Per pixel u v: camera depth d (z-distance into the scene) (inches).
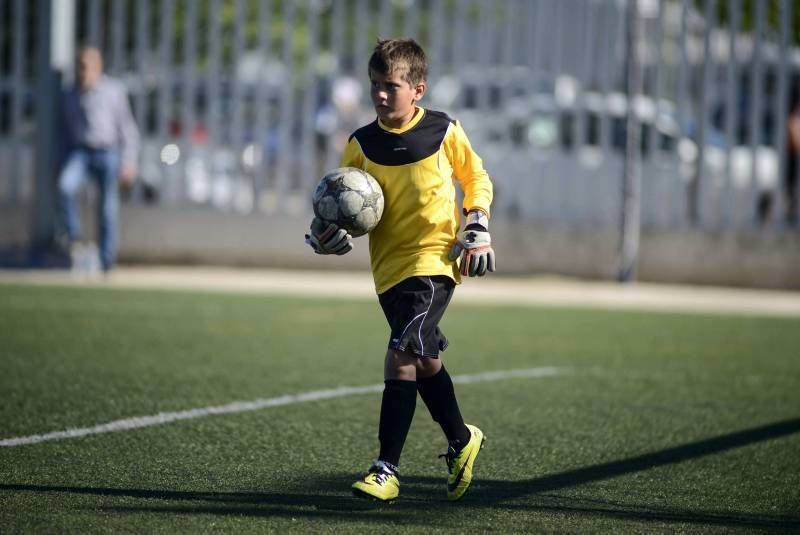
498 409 927.7
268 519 595.8
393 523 594.9
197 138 2037.4
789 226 1980.8
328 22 2341.3
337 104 2055.9
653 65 2009.1
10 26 2062.0
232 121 2036.2
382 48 669.9
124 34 2057.1
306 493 657.6
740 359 1213.1
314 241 673.0
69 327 1301.7
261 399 936.9
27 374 1014.4
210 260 2027.6
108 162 1795.0
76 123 1781.5
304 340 1272.1
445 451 786.8
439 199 669.3
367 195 660.1
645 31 2064.5
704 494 676.1
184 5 2044.8
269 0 2039.9
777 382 1081.4
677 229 1985.7
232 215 2020.2
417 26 2142.0
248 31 2364.7
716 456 778.8
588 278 2018.9
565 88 2044.8
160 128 2036.2
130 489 655.8
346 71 2358.5
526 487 687.1
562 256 2021.4
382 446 645.9
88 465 710.5
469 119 2037.4
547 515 619.2
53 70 1975.9
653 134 2000.5
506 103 2046.0
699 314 1592.0
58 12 1973.4
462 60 2039.9
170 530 570.3
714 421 899.4
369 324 1411.2
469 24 2053.4
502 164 2034.9
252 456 746.8
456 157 689.0
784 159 1958.7
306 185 2037.4
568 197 2036.2
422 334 650.8
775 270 1956.2
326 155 2054.6
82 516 594.2
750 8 2042.3
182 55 2188.7
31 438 778.2
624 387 1039.6
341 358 1157.7
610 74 2037.4
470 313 1544.0
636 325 1462.8
